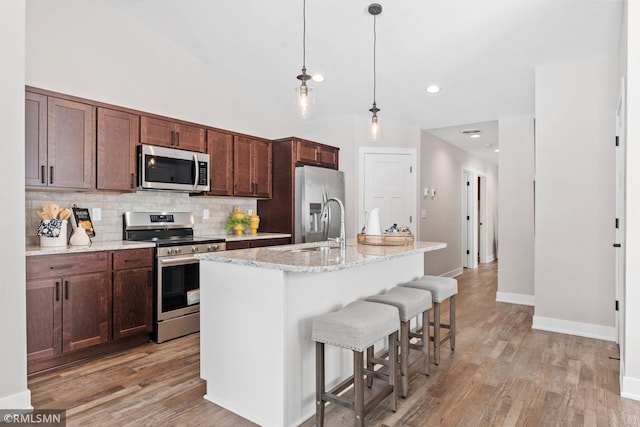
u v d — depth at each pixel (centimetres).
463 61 362
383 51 361
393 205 516
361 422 184
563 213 350
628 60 227
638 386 227
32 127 272
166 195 393
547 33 308
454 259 668
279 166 464
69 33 319
